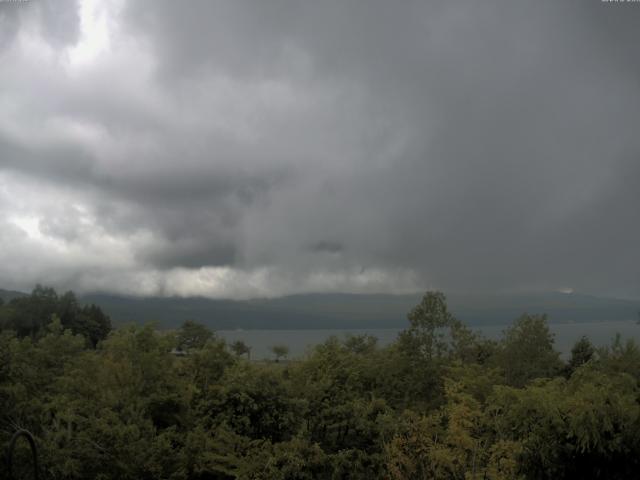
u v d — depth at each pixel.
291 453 11.34
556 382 12.97
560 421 10.52
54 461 10.18
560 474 10.56
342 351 16.97
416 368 17.69
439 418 11.45
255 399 13.06
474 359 18.42
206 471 12.25
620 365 14.41
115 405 12.34
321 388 13.94
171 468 11.40
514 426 10.89
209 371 15.18
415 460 10.81
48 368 14.43
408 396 16.97
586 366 12.93
